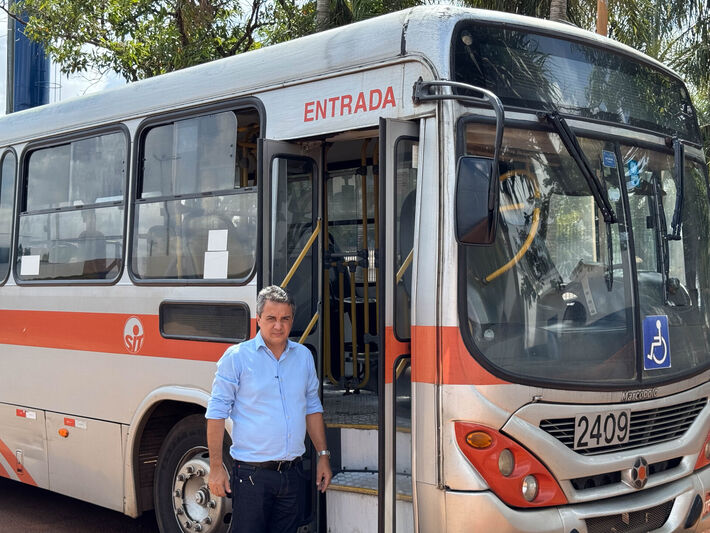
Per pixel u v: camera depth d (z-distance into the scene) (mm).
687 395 4797
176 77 5676
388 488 4168
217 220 5230
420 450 4156
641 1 12047
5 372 6789
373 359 6184
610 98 4875
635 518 4488
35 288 6531
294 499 4188
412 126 4344
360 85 4547
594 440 4316
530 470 4105
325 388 6242
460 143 4156
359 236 6215
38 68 17594
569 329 4348
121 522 6879
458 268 4098
